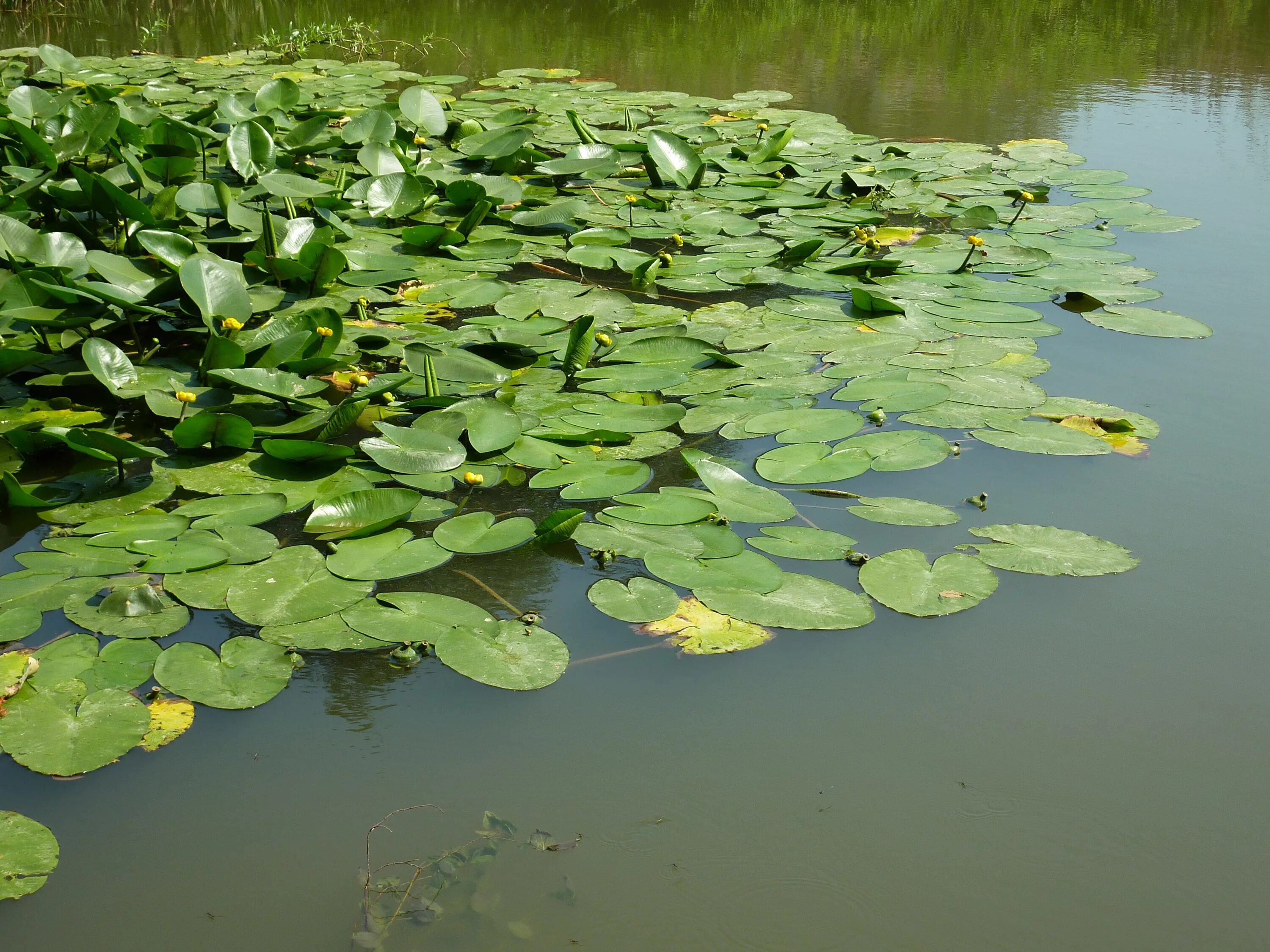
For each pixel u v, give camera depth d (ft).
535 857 5.27
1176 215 16.20
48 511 8.08
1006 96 24.73
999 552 7.77
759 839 5.39
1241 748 6.03
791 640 6.87
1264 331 11.99
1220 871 5.27
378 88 24.73
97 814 5.47
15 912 4.93
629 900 5.05
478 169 18.72
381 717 6.18
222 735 6.01
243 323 10.71
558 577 7.59
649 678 6.51
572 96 24.41
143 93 22.06
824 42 31.12
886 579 7.42
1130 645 6.85
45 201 13.82
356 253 13.93
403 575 7.38
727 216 16.39
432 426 9.18
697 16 34.81
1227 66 27.55
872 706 6.30
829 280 13.74
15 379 10.50
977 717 6.22
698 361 11.34
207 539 7.68
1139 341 11.76
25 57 26.96
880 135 21.65
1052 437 9.34
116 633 6.71
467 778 5.74
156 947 4.78
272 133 18.42
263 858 5.24
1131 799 5.68
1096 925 4.98
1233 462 9.16
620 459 9.11
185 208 13.79
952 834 5.45
